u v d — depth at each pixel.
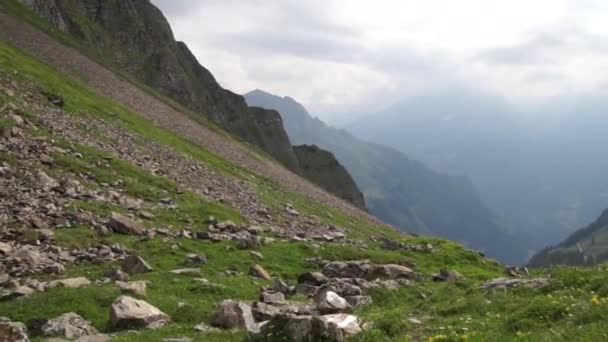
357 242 48.78
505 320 17.09
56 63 103.50
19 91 61.91
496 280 25.28
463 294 24.56
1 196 34.56
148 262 29.56
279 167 140.38
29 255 26.86
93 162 48.69
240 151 123.94
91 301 21.02
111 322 18.91
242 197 62.22
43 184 38.56
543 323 16.02
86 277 25.59
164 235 36.16
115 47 173.25
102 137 60.75
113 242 31.98
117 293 21.81
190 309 21.00
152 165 58.84
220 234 39.34
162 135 82.69
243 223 46.66
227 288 25.27
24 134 47.81
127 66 169.75
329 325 15.64
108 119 72.69
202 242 35.66
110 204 39.34
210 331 18.41
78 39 154.75
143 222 37.75
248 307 20.11
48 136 50.34
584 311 15.57
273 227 49.97
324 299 21.62
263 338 16.28
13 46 95.69
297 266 34.34
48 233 30.53
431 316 20.52
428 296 26.83
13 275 25.12
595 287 20.22
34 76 72.88
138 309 19.44
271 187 85.31
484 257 47.12
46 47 113.12
